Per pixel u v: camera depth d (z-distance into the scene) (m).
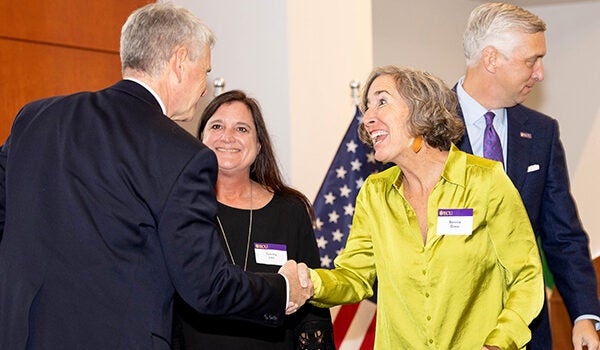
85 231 2.10
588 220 7.11
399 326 2.55
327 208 4.35
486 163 2.54
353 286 2.74
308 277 2.64
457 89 3.16
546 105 7.30
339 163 4.41
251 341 2.90
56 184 2.14
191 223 2.12
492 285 2.52
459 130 2.59
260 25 4.41
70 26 4.38
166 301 2.15
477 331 2.49
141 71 2.28
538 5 7.30
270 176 3.20
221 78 4.44
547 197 3.10
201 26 2.35
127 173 2.11
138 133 2.15
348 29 4.65
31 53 4.23
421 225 2.55
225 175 3.09
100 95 2.26
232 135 3.07
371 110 2.60
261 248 3.01
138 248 2.11
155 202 2.09
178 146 2.14
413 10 6.77
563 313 6.72
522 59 2.96
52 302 2.09
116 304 2.08
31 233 2.14
